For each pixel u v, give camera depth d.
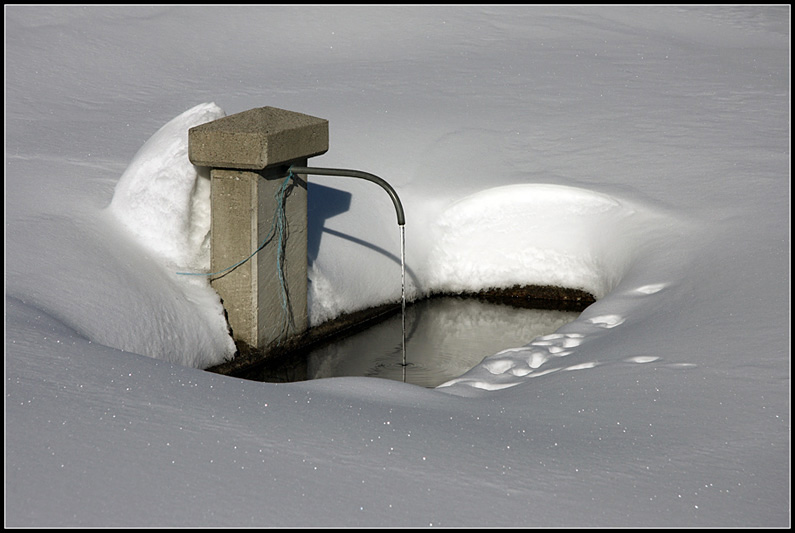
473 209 12.06
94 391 6.28
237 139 8.88
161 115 15.84
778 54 19.97
